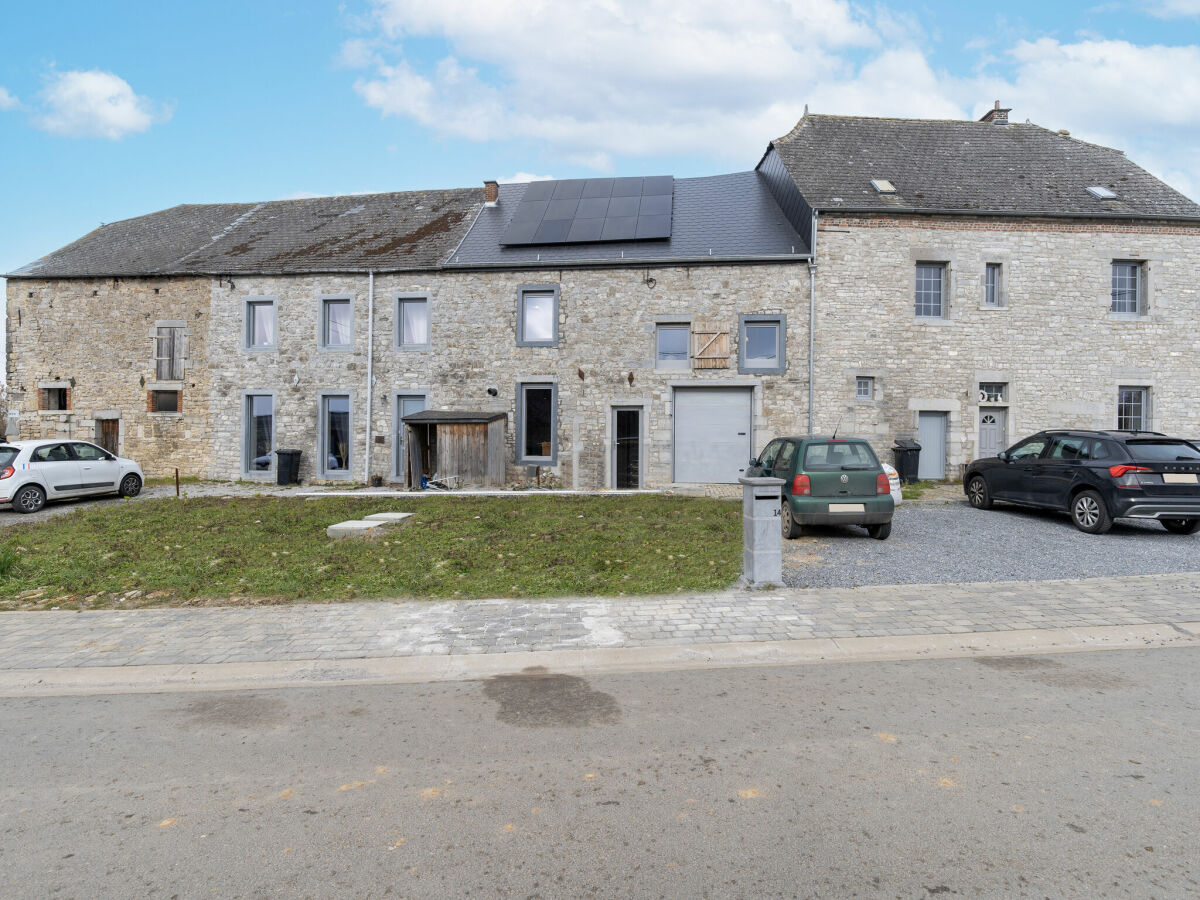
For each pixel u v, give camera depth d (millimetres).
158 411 18266
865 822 2836
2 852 2715
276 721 4008
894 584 6797
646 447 16250
